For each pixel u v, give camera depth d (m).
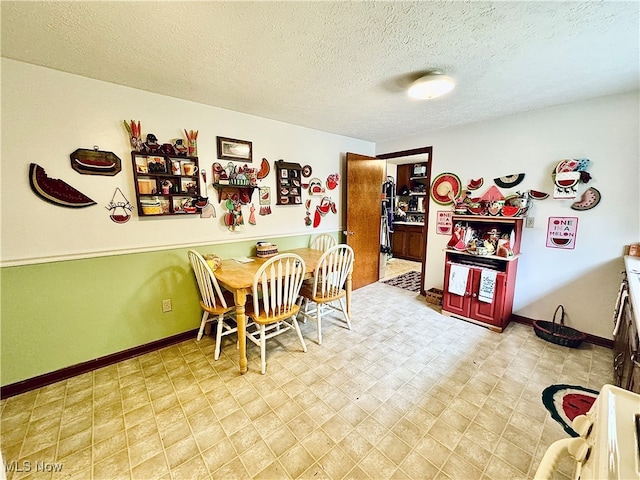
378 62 1.70
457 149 3.17
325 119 2.90
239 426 1.54
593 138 2.31
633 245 2.17
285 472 1.28
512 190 2.78
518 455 1.37
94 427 1.53
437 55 1.62
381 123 3.06
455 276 2.86
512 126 2.73
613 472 0.50
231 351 2.32
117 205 2.06
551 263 2.60
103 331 2.09
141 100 2.10
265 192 2.94
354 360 2.17
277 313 2.08
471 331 2.64
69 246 1.90
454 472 1.28
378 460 1.34
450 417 1.60
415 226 5.59
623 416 0.59
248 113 2.70
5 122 1.64
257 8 1.20
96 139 1.94
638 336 1.16
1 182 1.66
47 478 1.26
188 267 2.46
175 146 2.24
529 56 1.62
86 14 1.23
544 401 1.72
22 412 1.63
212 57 1.63
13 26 1.31
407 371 2.03
